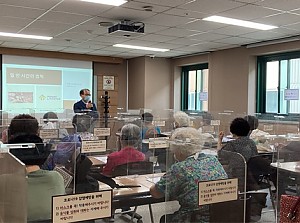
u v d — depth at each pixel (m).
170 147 1.95
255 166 2.83
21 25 6.05
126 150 3.18
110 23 5.73
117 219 2.30
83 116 4.81
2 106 8.79
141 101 10.17
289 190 2.31
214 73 8.83
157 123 5.15
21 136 2.25
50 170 1.74
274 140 3.47
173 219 1.83
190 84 10.25
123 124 4.36
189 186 1.77
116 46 8.27
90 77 9.90
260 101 7.95
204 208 1.72
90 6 4.75
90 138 3.71
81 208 1.36
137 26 5.61
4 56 8.80
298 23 5.64
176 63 10.26
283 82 7.50
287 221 1.78
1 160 1.41
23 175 1.28
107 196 1.42
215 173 1.79
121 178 2.91
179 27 6.05
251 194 2.55
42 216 1.41
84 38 7.22
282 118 5.74
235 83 8.21
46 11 5.05
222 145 3.20
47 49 8.91
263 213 2.74
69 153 2.18
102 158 3.34
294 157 2.69
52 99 9.38
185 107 10.38
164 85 10.34
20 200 1.28
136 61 10.40
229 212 1.78
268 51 7.41
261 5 4.59
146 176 2.98
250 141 3.21
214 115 6.31
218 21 5.57
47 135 3.98
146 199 2.30
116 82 10.55
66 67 9.55
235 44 7.78
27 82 9.06
